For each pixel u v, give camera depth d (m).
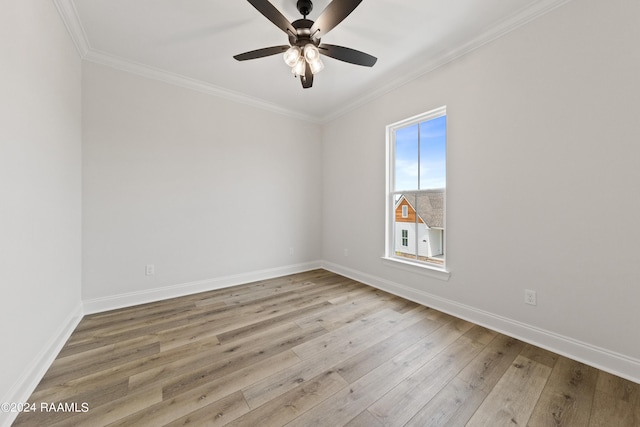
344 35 2.27
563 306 1.82
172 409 1.33
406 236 3.08
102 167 2.54
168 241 2.94
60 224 1.92
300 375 1.61
